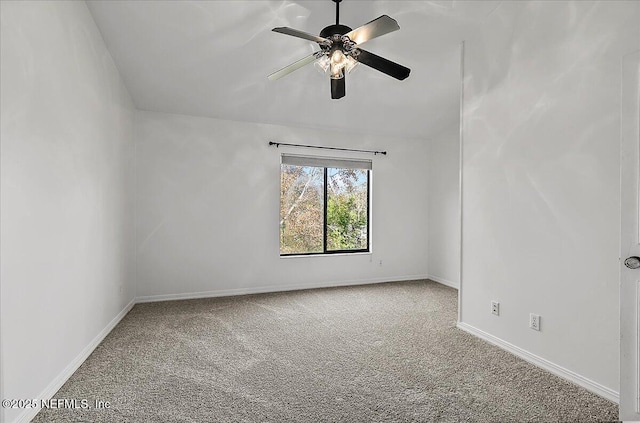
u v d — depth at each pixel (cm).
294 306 386
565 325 223
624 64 181
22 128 172
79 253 240
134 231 392
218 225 430
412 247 533
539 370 234
